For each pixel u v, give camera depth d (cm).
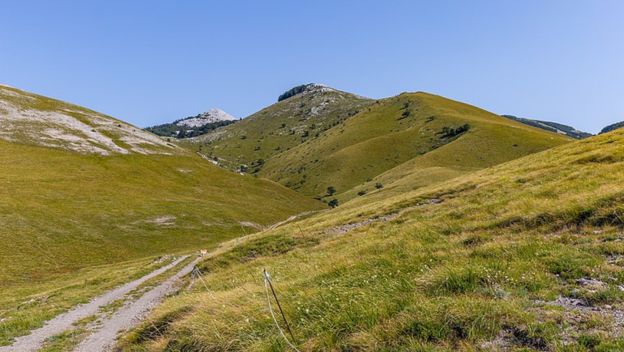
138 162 11019
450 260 1252
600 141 3681
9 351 1695
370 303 913
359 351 766
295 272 1845
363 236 2673
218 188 11319
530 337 691
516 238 1530
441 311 796
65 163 9369
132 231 6738
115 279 3797
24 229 5591
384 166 19588
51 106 12788
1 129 9994
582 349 626
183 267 4362
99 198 7862
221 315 1117
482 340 705
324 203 14575
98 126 12631
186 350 1036
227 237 7538
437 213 2703
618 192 1648
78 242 5766
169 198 9062
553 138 16862
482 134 16850
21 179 7750
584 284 930
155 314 1519
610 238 1291
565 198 1875
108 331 1925
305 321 938
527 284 957
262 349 862
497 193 2767
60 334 1906
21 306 2838
